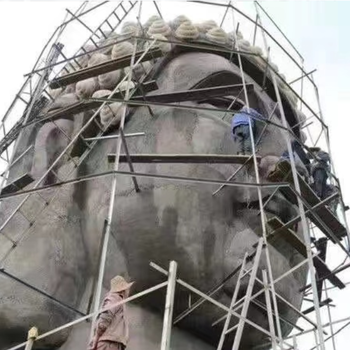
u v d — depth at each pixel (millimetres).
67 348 14391
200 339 14758
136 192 14594
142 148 15312
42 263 14984
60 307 14719
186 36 17391
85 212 15570
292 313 15406
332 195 15312
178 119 15656
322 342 12125
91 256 15258
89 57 18609
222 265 14547
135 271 14305
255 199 15266
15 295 14586
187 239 14281
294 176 13945
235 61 17578
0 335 14539
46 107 18219
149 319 14234
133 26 18641
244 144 15344
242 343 14891
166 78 16641
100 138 15609
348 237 15625
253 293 14414
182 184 14633
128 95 15383
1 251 15250
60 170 16297
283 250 15328
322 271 16406
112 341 11273
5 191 16266
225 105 16672
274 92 18031
